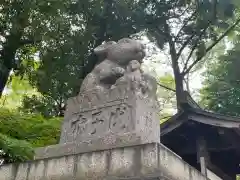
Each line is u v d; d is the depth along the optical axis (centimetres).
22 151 579
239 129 882
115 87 568
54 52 1293
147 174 415
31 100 1373
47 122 857
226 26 1650
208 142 1000
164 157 433
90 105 579
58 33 1252
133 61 596
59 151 545
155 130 542
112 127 528
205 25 1625
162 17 1550
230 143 977
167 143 1030
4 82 1226
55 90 1355
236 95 1944
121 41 641
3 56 1221
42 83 1324
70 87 1339
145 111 536
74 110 594
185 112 950
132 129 505
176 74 1759
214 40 1741
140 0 1501
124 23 1481
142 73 598
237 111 1912
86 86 611
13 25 1137
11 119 784
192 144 1030
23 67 1300
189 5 1611
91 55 1414
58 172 488
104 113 553
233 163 1089
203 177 541
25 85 1509
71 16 1348
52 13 1162
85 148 519
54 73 1330
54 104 1409
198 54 1738
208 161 943
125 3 1415
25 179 509
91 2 1362
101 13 1406
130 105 531
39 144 781
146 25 1526
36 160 519
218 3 1555
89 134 545
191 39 1706
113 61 625
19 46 1241
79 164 478
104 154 465
